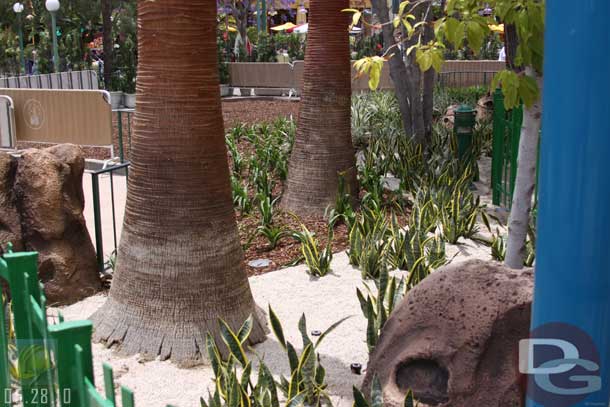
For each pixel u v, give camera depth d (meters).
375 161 10.02
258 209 8.50
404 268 6.45
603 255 1.88
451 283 3.58
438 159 9.53
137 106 4.87
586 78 1.80
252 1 33.94
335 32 8.16
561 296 1.93
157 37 4.65
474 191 9.53
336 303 5.77
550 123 1.88
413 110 10.35
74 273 5.80
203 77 4.74
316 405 4.04
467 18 3.94
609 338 1.94
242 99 21.52
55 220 5.70
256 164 10.26
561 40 1.83
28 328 3.00
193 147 4.75
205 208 4.82
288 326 5.34
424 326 3.57
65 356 2.30
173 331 4.77
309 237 6.62
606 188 1.85
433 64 4.13
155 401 4.22
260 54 25.55
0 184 5.66
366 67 4.34
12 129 11.52
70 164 5.88
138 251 4.87
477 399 3.36
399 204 8.48
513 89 3.79
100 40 32.84
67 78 18.55
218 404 3.70
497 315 3.38
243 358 4.18
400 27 9.69
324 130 8.22
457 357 3.41
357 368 4.60
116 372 4.55
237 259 5.02
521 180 4.38
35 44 28.80
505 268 3.62
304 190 8.29
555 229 1.91
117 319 4.93
